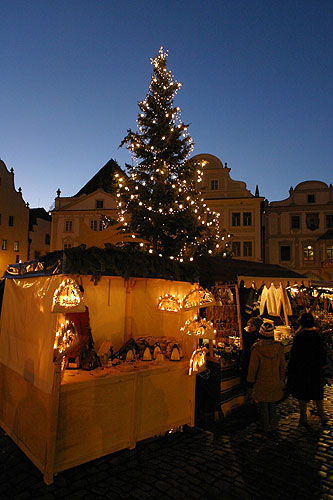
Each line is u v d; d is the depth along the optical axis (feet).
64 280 11.91
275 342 16.25
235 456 13.43
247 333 18.54
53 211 108.17
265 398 15.71
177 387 15.57
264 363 15.98
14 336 15.29
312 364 16.74
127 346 16.79
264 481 11.72
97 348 17.84
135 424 13.75
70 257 11.91
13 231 111.14
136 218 33.81
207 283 20.68
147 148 35.40
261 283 20.27
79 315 14.49
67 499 10.42
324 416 17.24
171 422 15.20
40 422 12.04
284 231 98.89
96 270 12.75
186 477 11.80
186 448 14.02
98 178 113.50
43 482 11.30
